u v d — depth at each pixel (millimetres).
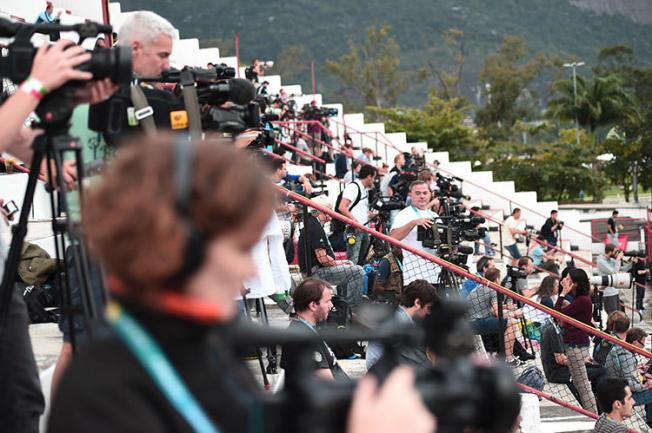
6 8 24688
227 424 2783
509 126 168500
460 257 18422
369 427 2623
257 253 12125
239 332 2895
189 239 2592
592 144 139375
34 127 5703
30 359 6258
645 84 160625
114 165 2693
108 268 2672
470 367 2855
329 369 11203
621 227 65250
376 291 17328
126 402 2627
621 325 20938
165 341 2701
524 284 29078
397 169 33906
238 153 2723
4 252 6398
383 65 177375
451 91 176500
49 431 2664
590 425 18422
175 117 7578
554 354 20359
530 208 61656
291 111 44219
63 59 5344
